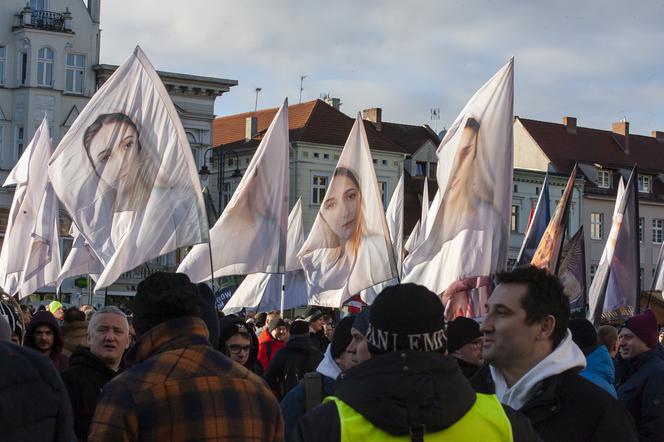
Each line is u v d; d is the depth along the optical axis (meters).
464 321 11.01
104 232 19.77
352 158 25.36
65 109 73.81
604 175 107.38
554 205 102.06
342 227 25.38
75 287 68.00
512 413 6.01
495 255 20.11
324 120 88.38
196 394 6.86
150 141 20.14
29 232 26.98
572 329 11.09
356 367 5.89
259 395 7.13
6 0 72.75
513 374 7.83
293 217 34.31
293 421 10.36
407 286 6.05
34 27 72.06
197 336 7.21
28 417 6.24
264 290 32.84
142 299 7.28
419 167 95.56
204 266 23.95
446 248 20.30
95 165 19.98
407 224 92.56
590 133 110.81
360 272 25.27
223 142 96.12
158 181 20.09
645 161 111.56
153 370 6.91
